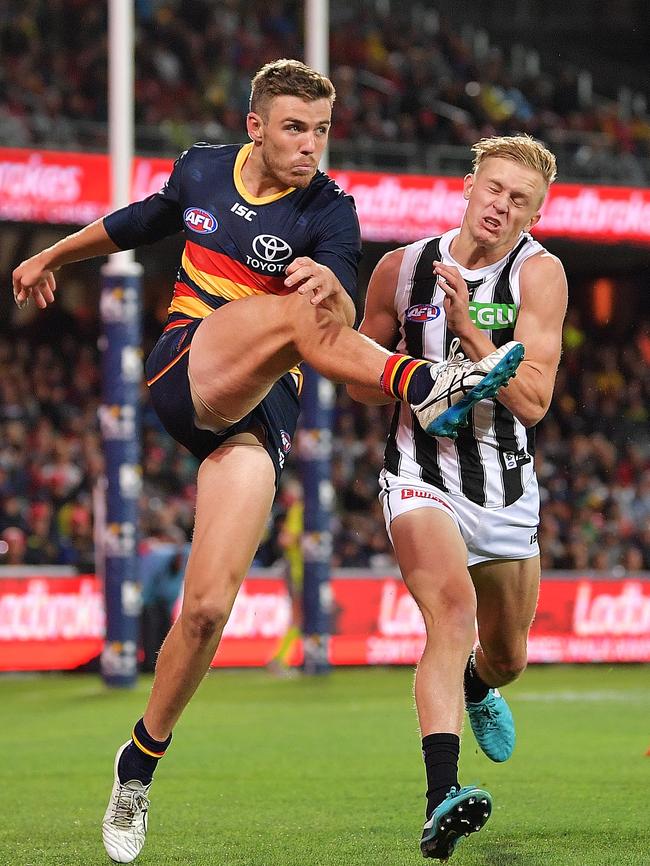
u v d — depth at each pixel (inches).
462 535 644.7
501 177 617.9
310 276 534.3
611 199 2513.5
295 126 584.1
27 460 2476.6
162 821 758.5
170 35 3161.9
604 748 1099.9
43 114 2859.3
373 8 3838.6
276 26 3469.5
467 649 580.4
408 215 2372.0
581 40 4119.1
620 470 2987.2
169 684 585.0
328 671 1967.3
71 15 3105.3
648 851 644.1
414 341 655.8
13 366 2778.1
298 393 632.4
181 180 621.0
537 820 742.5
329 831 718.5
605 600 2252.7
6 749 1130.7
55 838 705.0
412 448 641.0
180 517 2385.6
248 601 2091.5
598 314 3262.8
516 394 603.2
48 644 1999.3
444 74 3560.5
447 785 547.2
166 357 604.1
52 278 662.5
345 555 2427.4
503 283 634.8
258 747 1128.8
